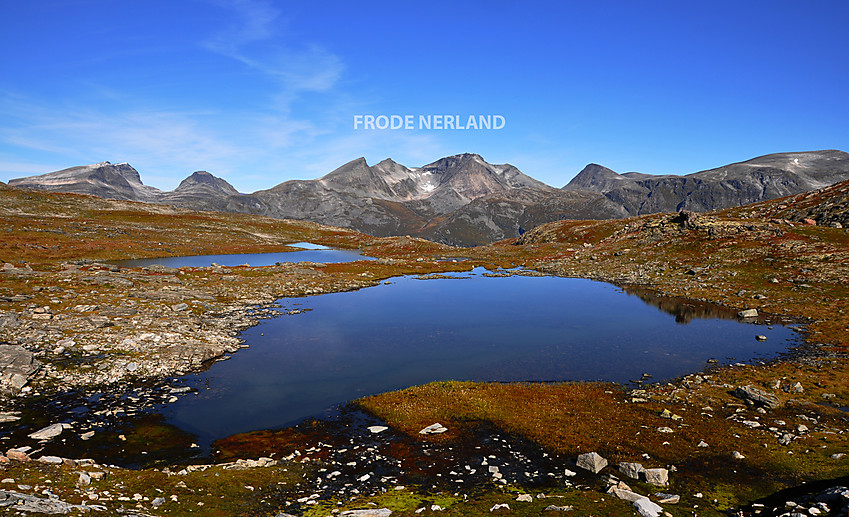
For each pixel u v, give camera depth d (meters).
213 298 61.16
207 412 27.23
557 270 103.62
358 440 23.88
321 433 24.72
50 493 13.99
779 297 57.94
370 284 83.62
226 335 44.44
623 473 20.14
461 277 95.50
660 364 37.06
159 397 29.22
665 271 84.00
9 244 101.19
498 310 59.47
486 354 40.22
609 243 121.19
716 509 16.77
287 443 23.42
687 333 46.47
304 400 29.53
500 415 26.97
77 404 27.33
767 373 33.56
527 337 45.84
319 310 58.81
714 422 25.56
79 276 61.72
